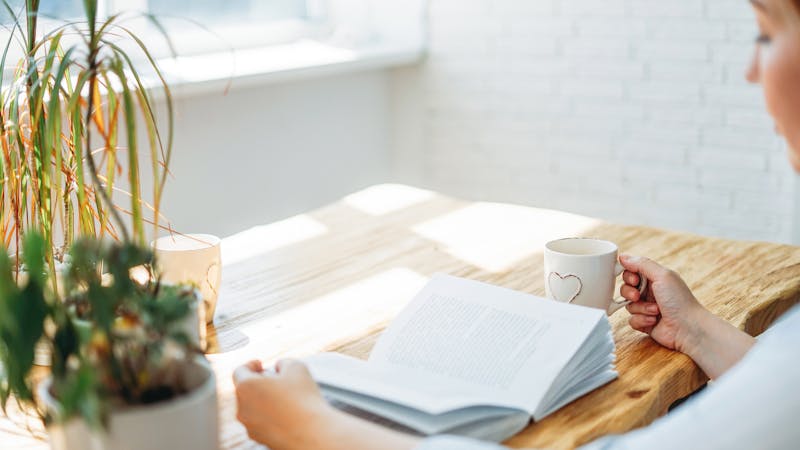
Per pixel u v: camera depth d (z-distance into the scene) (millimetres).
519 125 3361
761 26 822
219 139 2914
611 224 1861
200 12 3020
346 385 1078
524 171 3389
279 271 1595
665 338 1293
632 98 3121
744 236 3021
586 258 1315
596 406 1117
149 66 2760
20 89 1243
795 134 821
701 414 796
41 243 827
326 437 949
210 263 1345
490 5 3318
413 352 1200
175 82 2586
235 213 3023
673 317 1283
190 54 2977
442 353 1188
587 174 3268
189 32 2977
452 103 3479
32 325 818
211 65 2865
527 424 1067
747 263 1624
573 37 3182
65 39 2461
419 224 1862
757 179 2957
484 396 1070
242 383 1009
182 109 2764
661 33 3023
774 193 2936
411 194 2096
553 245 1401
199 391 856
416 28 3471
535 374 1115
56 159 1166
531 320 1213
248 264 1636
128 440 812
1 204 1205
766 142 2916
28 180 1254
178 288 1107
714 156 3021
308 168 3270
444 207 1986
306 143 3244
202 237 1402
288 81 3105
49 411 833
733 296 1464
